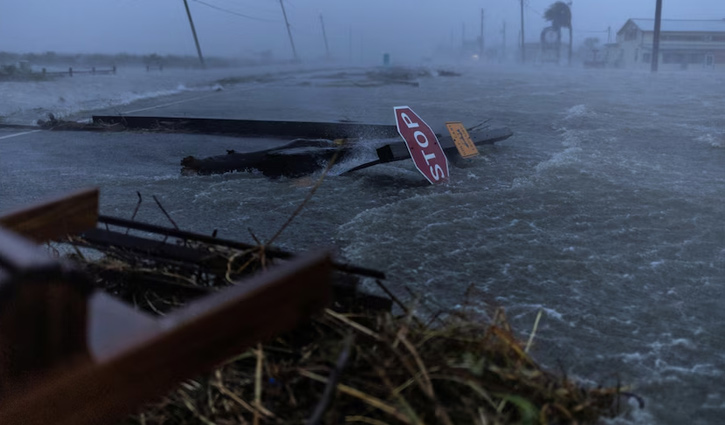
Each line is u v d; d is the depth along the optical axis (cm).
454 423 175
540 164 768
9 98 1922
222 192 634
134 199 619
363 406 180
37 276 115
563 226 505
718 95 2117
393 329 209
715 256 435
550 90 2500
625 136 1043
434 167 669
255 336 141
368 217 525
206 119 1220
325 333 209
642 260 426
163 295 256
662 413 242
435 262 416
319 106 1819
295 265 147
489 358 205
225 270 257
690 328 323
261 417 179
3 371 124
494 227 500
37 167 827
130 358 124
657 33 5266
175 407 188
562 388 204
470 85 2969
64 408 124
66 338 120
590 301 355
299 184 665
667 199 595
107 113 1661
